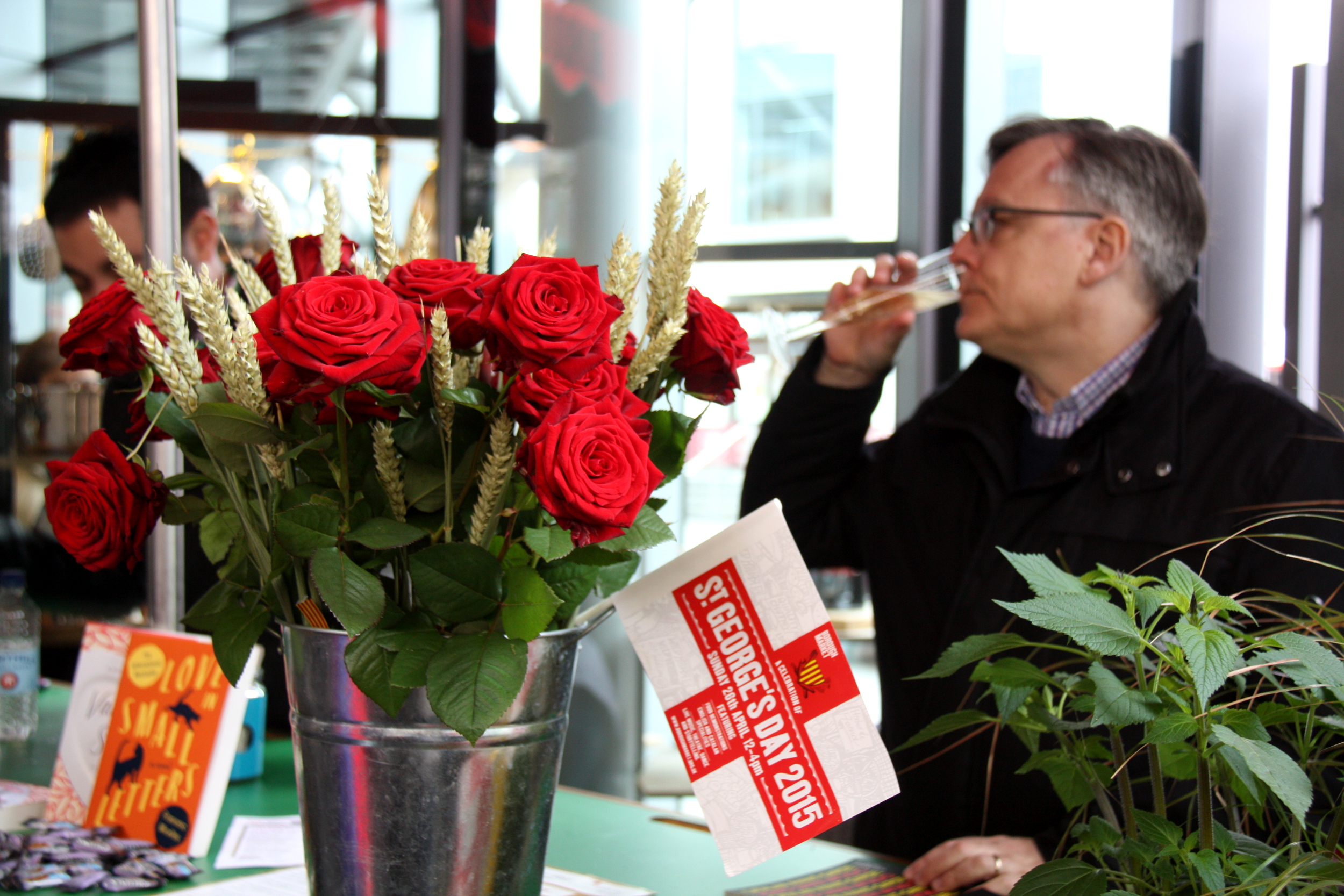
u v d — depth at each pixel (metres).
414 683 0.64
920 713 1.64
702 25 3.03
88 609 2.49
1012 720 0.73
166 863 1.01
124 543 0.73
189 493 0.82
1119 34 2.27
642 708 2.89
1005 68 2.75
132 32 2.77
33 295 2.73
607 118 2.92
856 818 1.75
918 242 2.85
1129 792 0.66
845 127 2.94
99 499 0.72
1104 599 0.60
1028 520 1.54
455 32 2.89
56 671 2.49
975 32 2.76
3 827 1.18
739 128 3.04
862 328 1.80
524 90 2.95
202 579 1.75
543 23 2.93
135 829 1.10
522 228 2.99
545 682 0.71
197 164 2.69
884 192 2.90
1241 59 2.14
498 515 0.68
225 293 0.78
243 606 0.77
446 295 0.67
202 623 0.79
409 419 0.70
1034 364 1.60
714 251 3.06
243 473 0.72
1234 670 0.56
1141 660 0.60
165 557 1.69
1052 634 1.43
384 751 0.68
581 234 2.94
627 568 0.82
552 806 0.76
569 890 0.98
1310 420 1.42
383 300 0.63
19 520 2.61
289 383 0.62
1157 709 0.57
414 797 0.69
